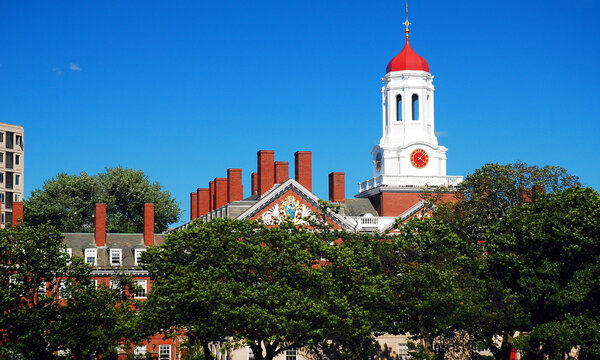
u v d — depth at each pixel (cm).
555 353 8750
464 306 7538
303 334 7306
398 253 8069
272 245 7750
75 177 15188
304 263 7538
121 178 15312
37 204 14612
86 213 15038
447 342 8625
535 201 8269
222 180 12225
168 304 7375
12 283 8162
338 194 11331
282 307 7231
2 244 8094
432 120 12156
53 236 8344
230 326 7288
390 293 7706
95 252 10919
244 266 7512
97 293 8338
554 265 7475
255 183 12862
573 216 7475
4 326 7988
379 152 12119
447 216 9262
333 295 7319
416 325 7838
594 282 7325
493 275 7956
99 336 8262
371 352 8050
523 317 7662
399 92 12156
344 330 7356
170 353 10662
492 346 8300
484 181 9319
